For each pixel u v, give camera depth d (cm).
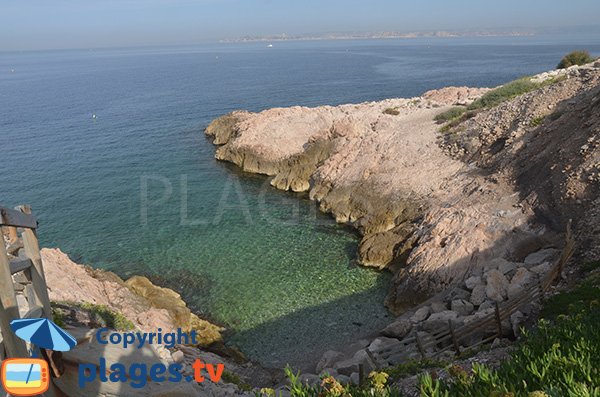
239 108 9338
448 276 2597
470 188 3362
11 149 6366
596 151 2617
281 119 5947
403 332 2100
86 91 13300
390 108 5900
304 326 2497
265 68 19712
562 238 2458
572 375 708
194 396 1171
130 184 4872
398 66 17962
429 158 4044
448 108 5497
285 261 3206
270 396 1029
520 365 805
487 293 2186
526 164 3148
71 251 3431
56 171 5338
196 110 9194
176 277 3009
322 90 11550
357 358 1853
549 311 1641
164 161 5709
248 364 2162
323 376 956
